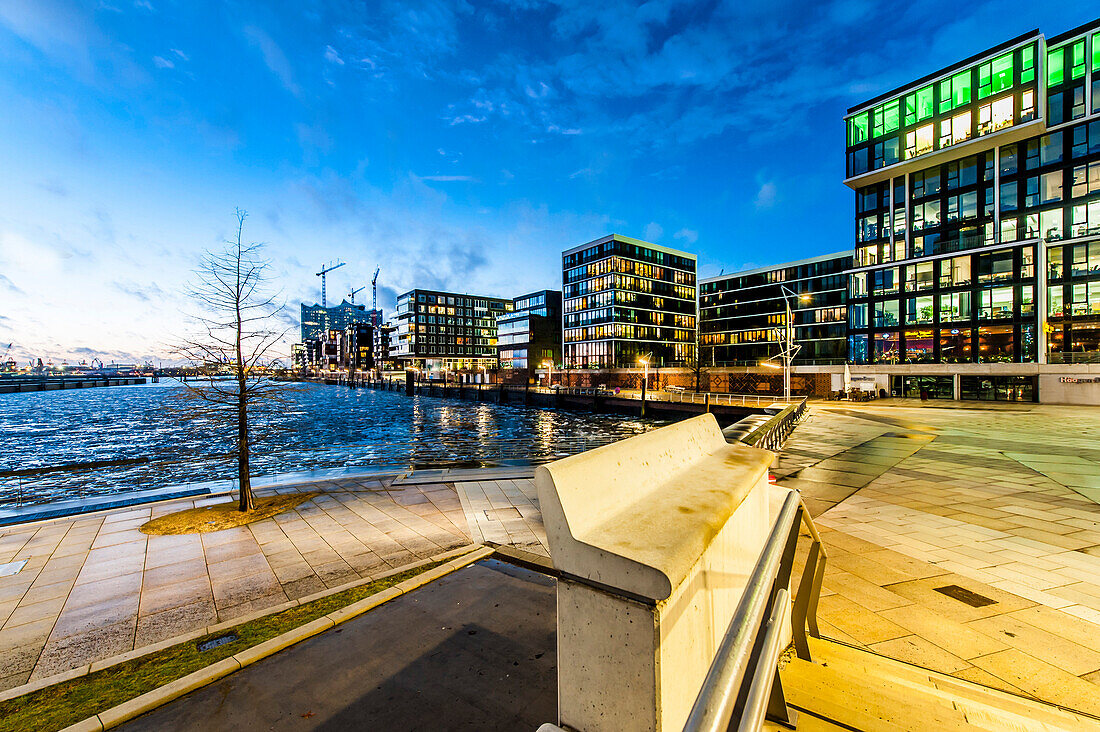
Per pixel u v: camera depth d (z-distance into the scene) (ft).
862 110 159.02
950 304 139.44
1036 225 127.03
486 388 298.15
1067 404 113.60
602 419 185.57
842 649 10.30
